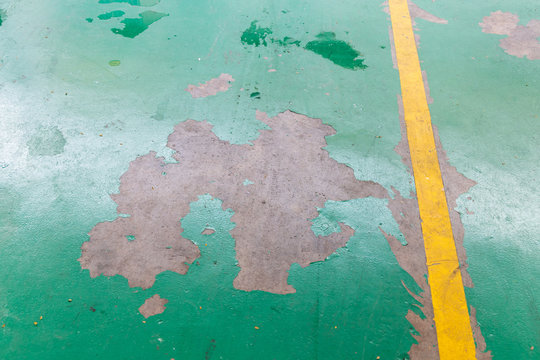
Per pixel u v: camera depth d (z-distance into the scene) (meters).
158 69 4.55
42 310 2.98
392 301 3.09
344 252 3.30
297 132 4.04
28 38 4.83
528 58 4.84
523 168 3.86
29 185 3.59
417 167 3.83
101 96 4.27
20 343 2.85
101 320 2.95
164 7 5.32
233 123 4.08
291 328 2.96
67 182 3.62
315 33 5.04
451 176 3.78
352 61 4.73
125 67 4.56
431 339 2.94
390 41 4.98
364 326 2.98
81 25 5.03
